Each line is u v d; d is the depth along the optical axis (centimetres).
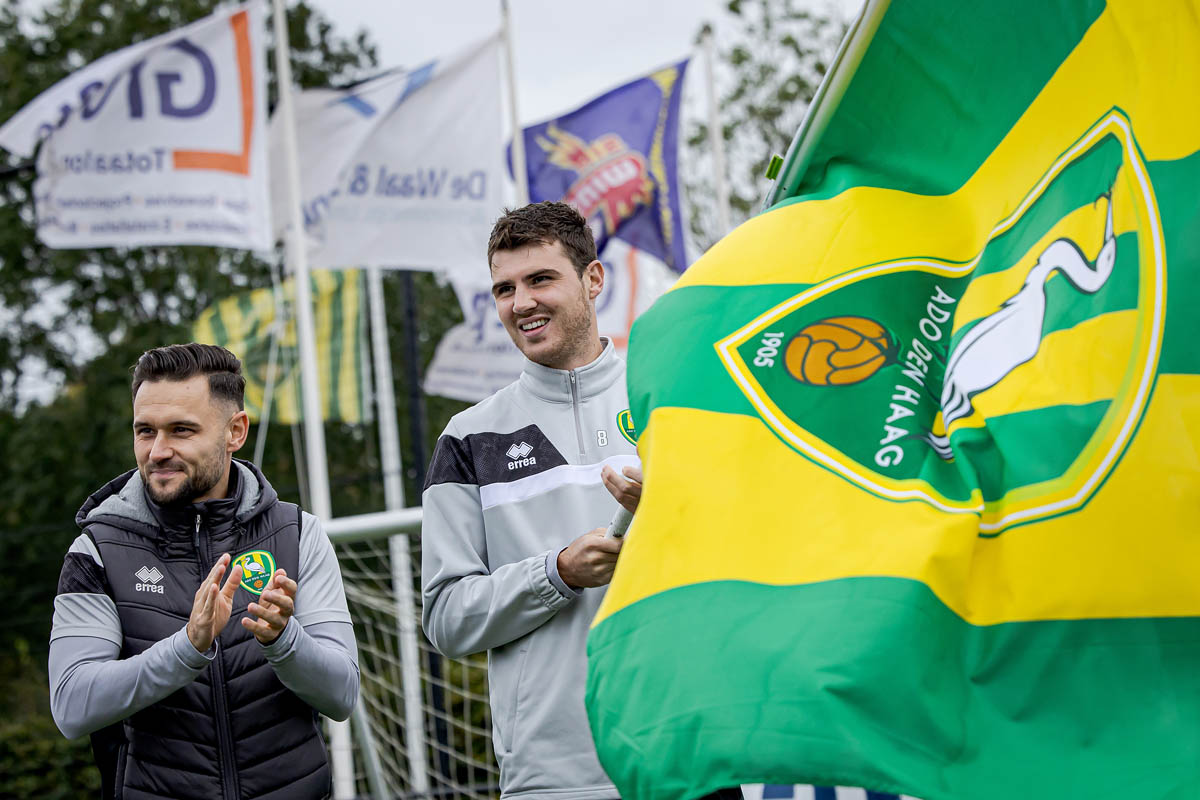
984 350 188
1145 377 169
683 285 212
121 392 2108
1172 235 171
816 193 223
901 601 166
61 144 821
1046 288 185
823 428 191
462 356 1196
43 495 2075
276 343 1131
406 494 2098
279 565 276
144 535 271
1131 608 165
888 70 212
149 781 258
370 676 674
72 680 254
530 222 280
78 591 265
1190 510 164
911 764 157
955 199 210
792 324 203
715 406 195
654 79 1051
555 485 270
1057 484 171
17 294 2244
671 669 171
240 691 264
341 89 945
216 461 272
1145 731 160
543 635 260
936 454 185
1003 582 171
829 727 159
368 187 932
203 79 838
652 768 166
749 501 185
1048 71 195
